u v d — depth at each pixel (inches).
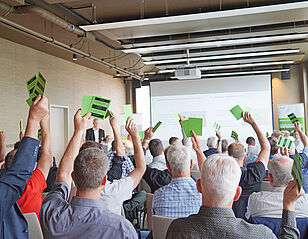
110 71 513.7
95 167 57.7
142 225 181.5
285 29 310.2
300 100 519.8
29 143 49.9
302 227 75.4
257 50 392.5
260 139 110.1
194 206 93.1
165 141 486.6
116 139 113.1
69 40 340.5
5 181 48.2
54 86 396.5
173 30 300.8
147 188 179.2
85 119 68.0
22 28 237.3
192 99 482.0
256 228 50.9
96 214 57.2
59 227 57.2
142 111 594.6
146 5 263.4
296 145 286.4
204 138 477.1
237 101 470.9
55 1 217.5
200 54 398.6
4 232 51.6
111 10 271.3
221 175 53.0
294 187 54.6
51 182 144.0
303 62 507.2
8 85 321.4
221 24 290.7
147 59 396.5
